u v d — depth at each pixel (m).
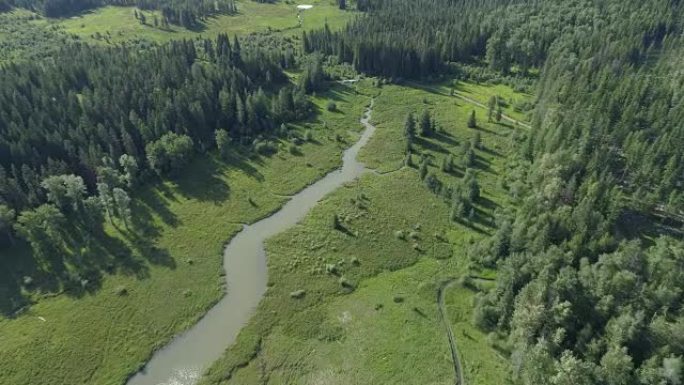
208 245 92.12
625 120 106.38
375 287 83.56
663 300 65.44
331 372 68.06
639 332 60.91
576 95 121.00
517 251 83.06
